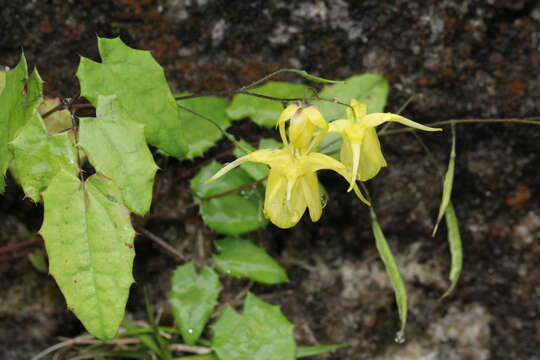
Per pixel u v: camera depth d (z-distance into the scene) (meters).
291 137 0.62
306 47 0.71
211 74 0.72
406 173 0.74
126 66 0.64
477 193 0.74
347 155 0.64
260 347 0.70
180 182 0.73
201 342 0.72
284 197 0.63
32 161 0.62
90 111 0.71
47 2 0.70
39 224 0.74
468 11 0.70
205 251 0.74
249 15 0.71
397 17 0.71
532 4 0.70
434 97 0.72
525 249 0.74
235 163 0.63
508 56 0.71
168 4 0.70
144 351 0.73
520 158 0.73
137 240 0.74
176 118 0.65
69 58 0.71
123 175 0.63
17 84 0.64
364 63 0.71
